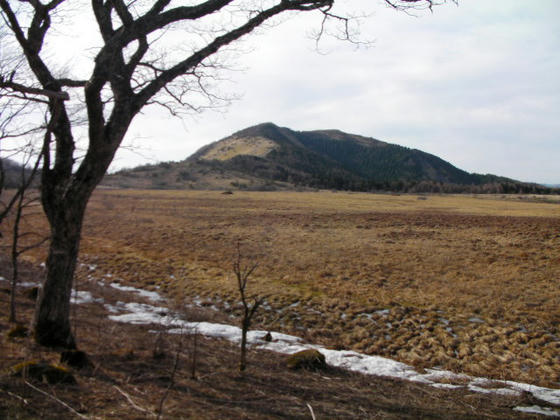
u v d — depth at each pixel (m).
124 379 5.56
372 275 21.30
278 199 71.12
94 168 6.28
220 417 4.59
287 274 21.39
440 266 23.34
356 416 5.40
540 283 19.72
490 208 59.94
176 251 26.86
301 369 8.21
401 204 66.81
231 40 7.06
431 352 11.98
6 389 4.38
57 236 6.41
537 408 7.11
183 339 9.30
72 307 11.75
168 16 6.35
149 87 6.62
